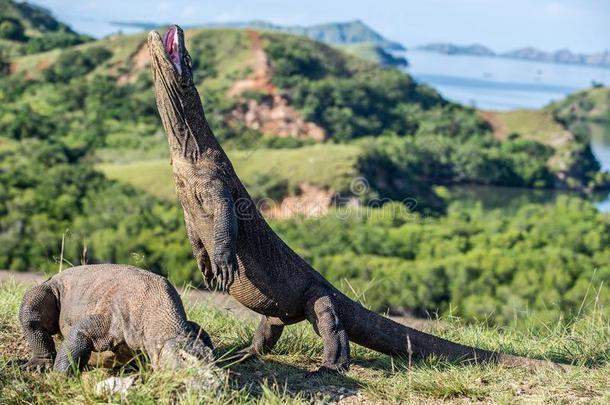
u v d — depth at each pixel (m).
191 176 8.25
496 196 97.38
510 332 11.60
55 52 133.00
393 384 8.05
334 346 8.55
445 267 39.91
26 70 125.69
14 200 50.22
